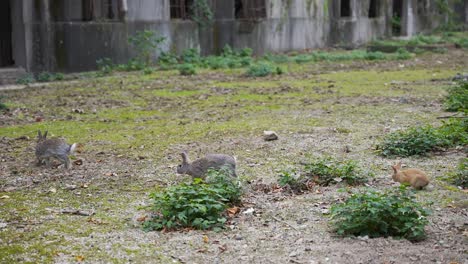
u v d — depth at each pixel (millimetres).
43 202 9047
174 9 29734
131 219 8258
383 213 7457
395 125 13961
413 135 11625
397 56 30172
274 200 8898
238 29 31906
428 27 47500
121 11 26594
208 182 8766
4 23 25484
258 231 7754
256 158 11352
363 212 7543
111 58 26109
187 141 12883
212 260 6910
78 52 24938
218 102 17828
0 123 15234
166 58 27688
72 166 11078
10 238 7578
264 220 8117
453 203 8641
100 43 25672
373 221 7461
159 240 7500
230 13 31641
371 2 43000
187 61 28203
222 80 22672
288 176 9398
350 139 12656
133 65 26125
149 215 8391
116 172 10625
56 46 24266
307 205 8648
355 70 25703
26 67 23516
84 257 7016
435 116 14938
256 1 32688
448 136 11805
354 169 10016
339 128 13719
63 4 24531
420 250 7023
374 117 14992
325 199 8867
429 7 47750
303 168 10500
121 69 25781
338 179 9555
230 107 16938
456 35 43625
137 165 11078
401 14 44594
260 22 32938
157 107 17203
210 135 13375
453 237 7418
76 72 24922
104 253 7133
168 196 8109
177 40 29016
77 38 24859
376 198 7527
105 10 27031
